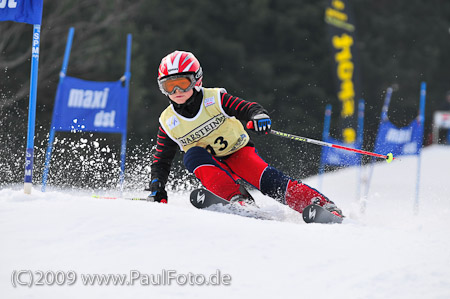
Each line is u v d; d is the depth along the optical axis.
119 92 14.02
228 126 8.45
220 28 52.56
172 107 8.38
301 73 54.53
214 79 49.38
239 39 54.06
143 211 6.36
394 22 66.81
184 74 7.88
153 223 5.99
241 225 6.30
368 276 5.18
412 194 18.88
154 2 45.22
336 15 27.95
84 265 5.00
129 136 36.81
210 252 5.45
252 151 8.70
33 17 7.75
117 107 14.02
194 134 8.39
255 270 5.18
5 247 5.27
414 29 69.19
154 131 39.06
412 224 9.58
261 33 54.97
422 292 4.88
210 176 8.16
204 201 7.88
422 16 73.12
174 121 8.39
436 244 6.30
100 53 36.75
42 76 35.06
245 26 53.78
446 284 5.05
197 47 48.75
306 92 52.47
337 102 52.19
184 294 4.64
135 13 42.53
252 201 8.30
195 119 8.27
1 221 5.87
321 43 55.78
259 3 53.78
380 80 61.19
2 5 7.76
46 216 6.03
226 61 49.97
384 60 63.94
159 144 8.71
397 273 5.26
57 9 35.72
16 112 33.22
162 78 7.95
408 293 4.85
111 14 38.53
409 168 28.61
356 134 27.02
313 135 49.34
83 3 37.53
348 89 27.56
